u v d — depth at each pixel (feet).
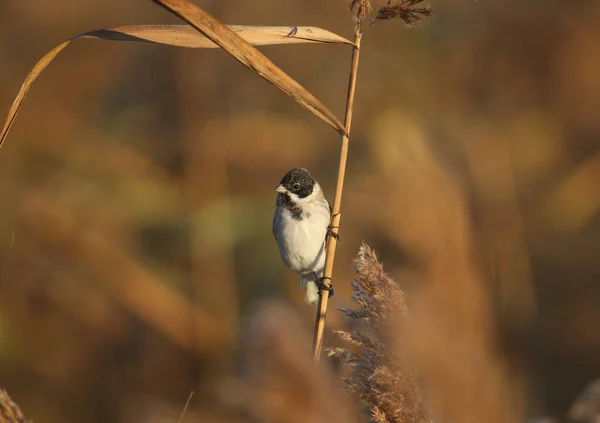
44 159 43.34
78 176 42.29
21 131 43.78
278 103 45.88
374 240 19.51
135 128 44.34
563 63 46.73
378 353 14.44
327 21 47.16
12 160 42.50
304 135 44.42
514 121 45.80
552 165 44.62
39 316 38.11
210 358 35.27
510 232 32.76
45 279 38.52
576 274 40.19
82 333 37.65
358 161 40.40
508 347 28.48
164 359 35.83
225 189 41.70
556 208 42.47
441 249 17.79
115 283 38.19
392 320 14.64
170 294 38.01
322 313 17.98
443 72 47.06
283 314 18.78
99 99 46.42
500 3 48.42
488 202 31.76
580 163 44.45
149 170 42.83
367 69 46.93
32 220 39.73
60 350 37.27
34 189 41.68
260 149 43.16
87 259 39.01
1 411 12.35
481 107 46.29
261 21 46.14
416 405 14.10
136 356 36.55
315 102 16.57
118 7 49.90
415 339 14.39
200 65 43.70
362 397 14.39
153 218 41.06
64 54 48.29
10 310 37.78
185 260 39.78
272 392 16.67
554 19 47.62
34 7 49.55
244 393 18.28
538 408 30.14
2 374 36.37
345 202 34.14
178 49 43.60
